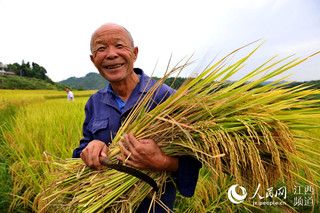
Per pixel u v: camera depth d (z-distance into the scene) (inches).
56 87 4047.7
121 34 57.1
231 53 49.1
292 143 44.8
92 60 65.7
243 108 49.8
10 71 5398.6
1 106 483.5
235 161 44.9
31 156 145.5
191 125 50.2
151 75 53.4
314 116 46.4
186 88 48.4
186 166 53.6
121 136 54.7
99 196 51.8
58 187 58.7
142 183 54.1
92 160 51.6
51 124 204.8
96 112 65.8
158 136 52.2
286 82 51.3
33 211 106.5
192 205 106.8
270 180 51.1
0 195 114.7
